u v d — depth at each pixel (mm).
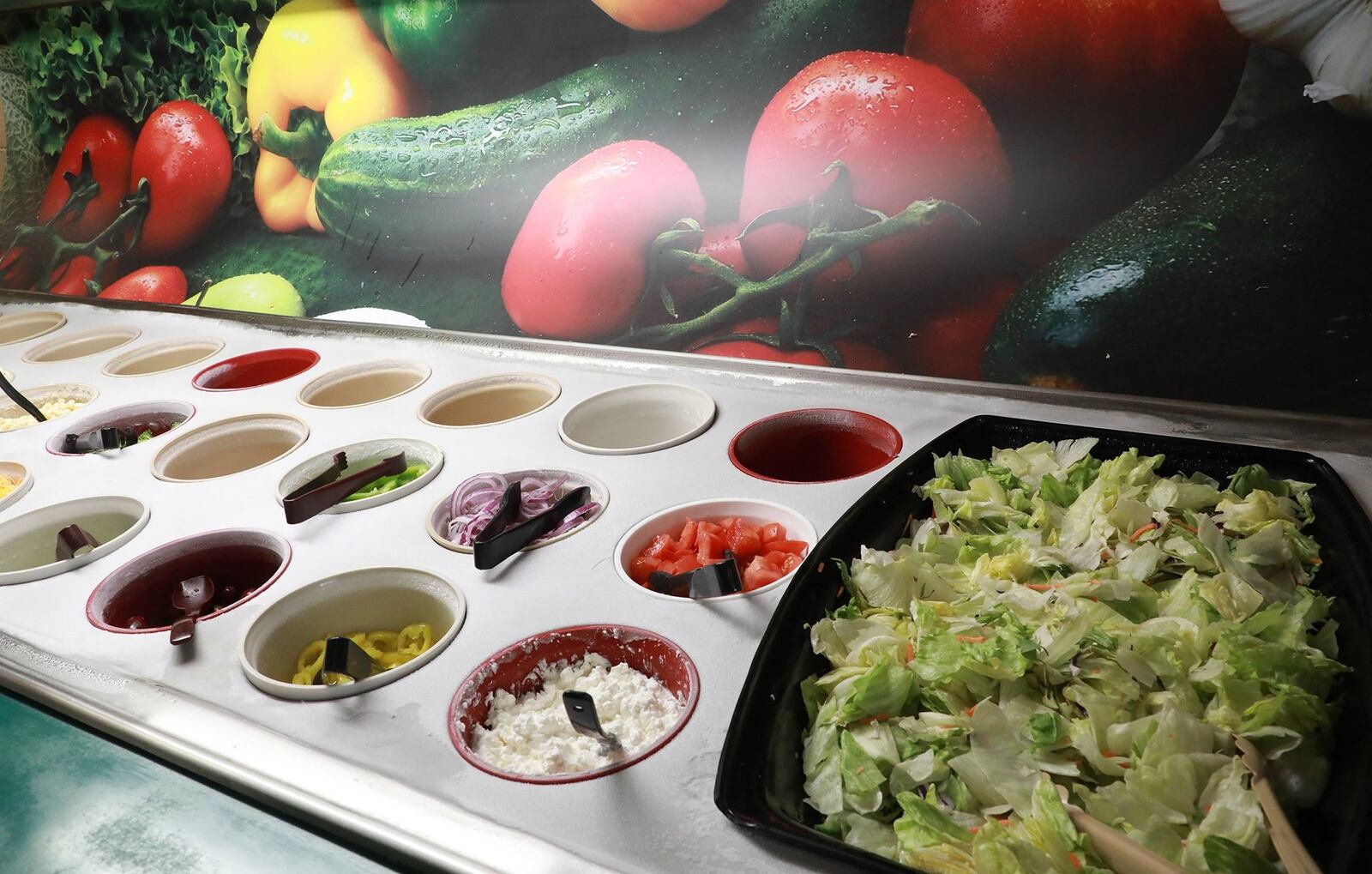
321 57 2045
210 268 2455
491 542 1224
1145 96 1312
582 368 1854
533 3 1755
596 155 1796
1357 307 1262
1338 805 761
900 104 1491
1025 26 1355
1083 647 902
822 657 995
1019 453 1314
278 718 1012
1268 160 1259
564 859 787
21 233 2777
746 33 1586
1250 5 1207
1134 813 759
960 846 736
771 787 834
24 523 1532
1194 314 1357
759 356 1759
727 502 1337
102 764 1003
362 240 2156
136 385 2078
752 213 1675
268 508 1491
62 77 2510
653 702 1016
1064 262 1438
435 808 859
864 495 1221
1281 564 1052
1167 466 1258
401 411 1785
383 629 1274
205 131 2320
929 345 1595
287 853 859
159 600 1382
